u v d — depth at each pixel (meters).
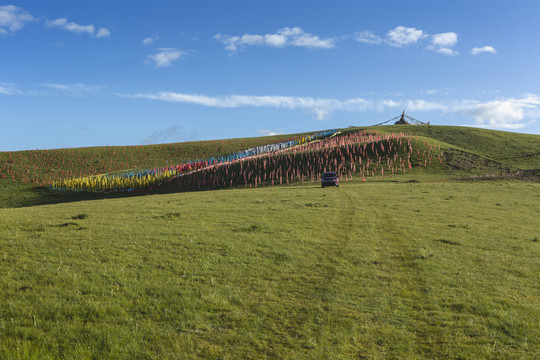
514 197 40.69
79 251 15.80
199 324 9.54
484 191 47.03
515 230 22.80
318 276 13.58
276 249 16.97
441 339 9.17
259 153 163.50
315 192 48.38
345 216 27.38
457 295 11.95
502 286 12.82
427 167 100.88
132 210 31.08
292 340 8.88
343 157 116.00
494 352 8.54
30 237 18.44
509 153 135.00
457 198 39.72
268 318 10.04
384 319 10.15
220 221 24.42
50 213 29.66
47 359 7.85
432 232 21.77
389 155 114.19
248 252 16.34
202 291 11.64
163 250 16.39
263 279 13.09
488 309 10.80
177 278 12.79
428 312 10.68
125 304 10.57
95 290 11.46
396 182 72.12
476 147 144.62
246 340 8.83
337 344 8.75
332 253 16.72
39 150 176.00
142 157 185.00
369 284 12.80
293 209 30.53
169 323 9.59
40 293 11.09
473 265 15.18
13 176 135.25
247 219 25.20
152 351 8.23
